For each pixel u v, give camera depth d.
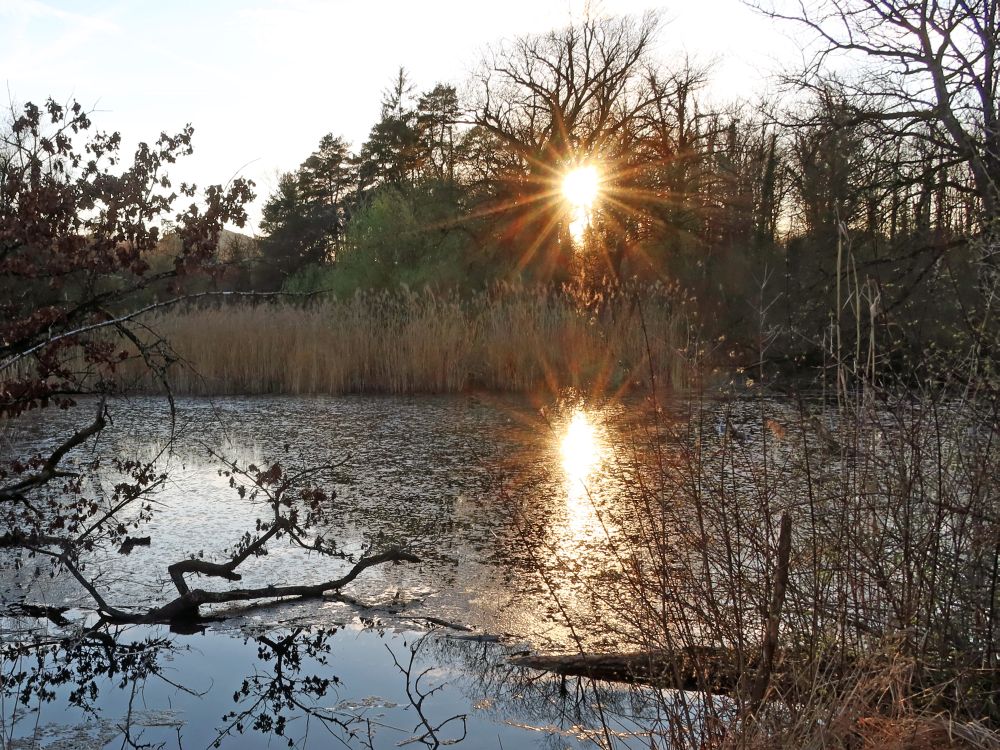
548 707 3.53
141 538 5.78
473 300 17.22
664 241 29.52
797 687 2.82
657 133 32.25
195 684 3.80
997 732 2.60
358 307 16.03
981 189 5.96
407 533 5.90
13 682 3.86
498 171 32.34
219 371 14.36
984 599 3.10
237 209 5.51
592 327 15.05
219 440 9.64
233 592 4.64
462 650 4.09
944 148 7.47
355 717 3.46
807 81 8.94
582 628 4.20
